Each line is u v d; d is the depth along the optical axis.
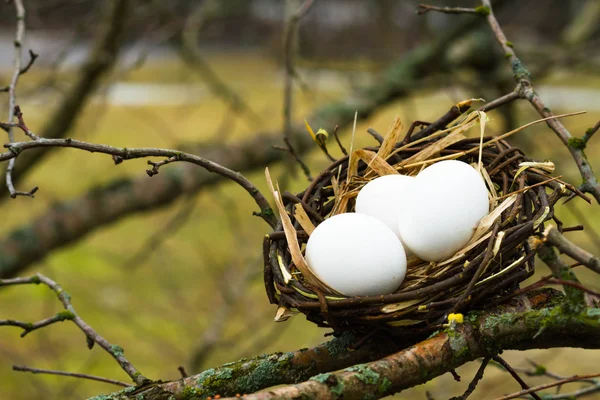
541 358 4.09
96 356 4.30
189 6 5.63
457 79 3.89
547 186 1.54
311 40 4.69
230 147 4.00
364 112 4.14
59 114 3.76
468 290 1.21
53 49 4.08
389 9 4.68
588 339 1.17
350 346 1.35
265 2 5.77
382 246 1.41
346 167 1.75
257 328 3.86
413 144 1.71
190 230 6.25
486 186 1.54
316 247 1.42
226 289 3.90
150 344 4.50
